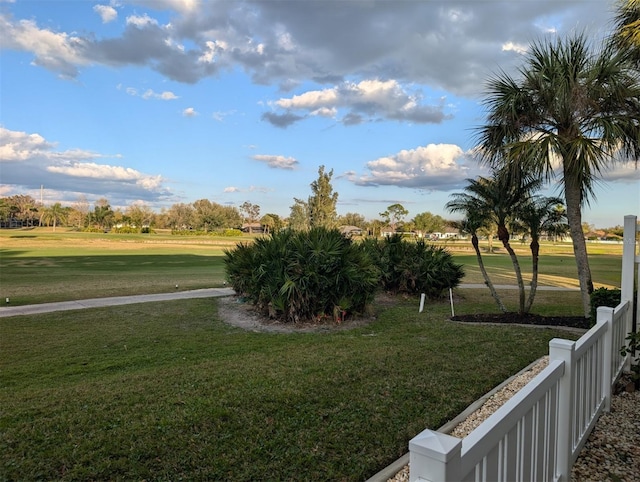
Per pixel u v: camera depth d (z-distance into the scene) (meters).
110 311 9.57
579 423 2.73
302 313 8.84
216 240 64.56
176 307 10.17
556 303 11.45
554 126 8.04
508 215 8.88
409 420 3.49
